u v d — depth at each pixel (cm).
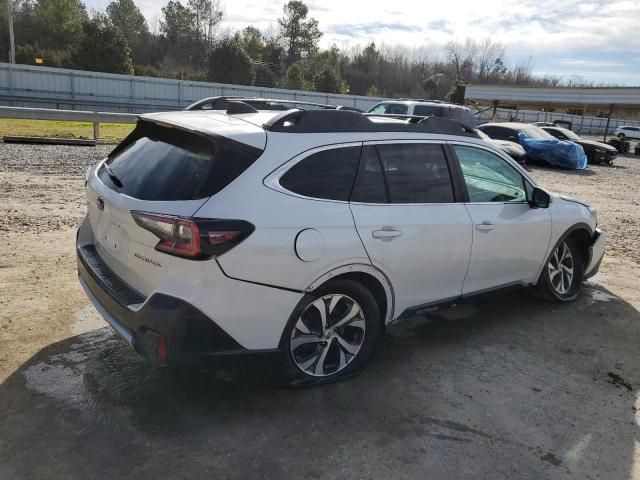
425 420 318
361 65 9662
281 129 318
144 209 287
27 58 5278
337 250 317
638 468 287
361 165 342
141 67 5956
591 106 3975
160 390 332
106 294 311
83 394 323
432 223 369
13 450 273
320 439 295
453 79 9494
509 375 378
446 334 443
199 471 266
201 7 8481
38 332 395
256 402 326
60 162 1152
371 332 355
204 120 332
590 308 515
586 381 376
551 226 473
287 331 312
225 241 277
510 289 461
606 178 1730
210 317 281
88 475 259
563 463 288
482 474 276
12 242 595
